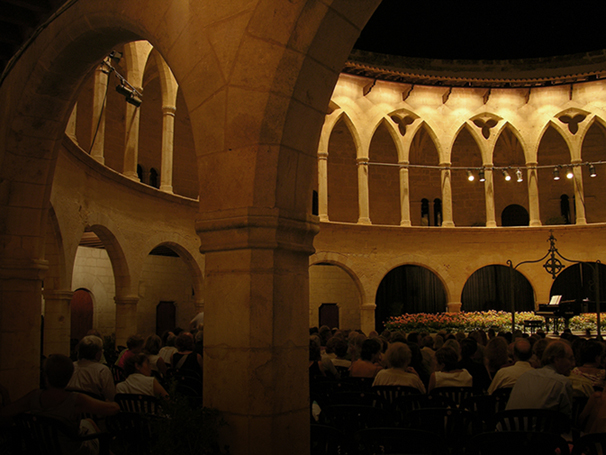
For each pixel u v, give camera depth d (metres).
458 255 24.78
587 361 6.30
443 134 25.30
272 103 5.04
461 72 24.42
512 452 4.16
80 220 13.35
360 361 7.74
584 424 5.07
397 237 24.47
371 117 24.75
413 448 4.27
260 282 4.95
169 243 18.25
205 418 4.79
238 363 4.91
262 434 4.76
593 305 24.48
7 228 8.38
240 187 5.07
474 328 21.00
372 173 29.48
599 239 24.59
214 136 5.30
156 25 6.06
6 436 5.69
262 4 5.14
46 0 7.67
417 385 6.50
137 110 17.06
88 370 6.07
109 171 14.76
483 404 5.95
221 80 5.30
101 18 6.77
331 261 23.36
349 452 5.17
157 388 6.23
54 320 12.28
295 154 5.22
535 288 24.70
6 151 8.36
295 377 5.09
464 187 30.00
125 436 5.54
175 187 23.64
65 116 8.48
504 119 25.48
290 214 5.14
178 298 24.88
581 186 25.05
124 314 15.91
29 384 8.41
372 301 23.73
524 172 29.48
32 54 8.12
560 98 25.36
